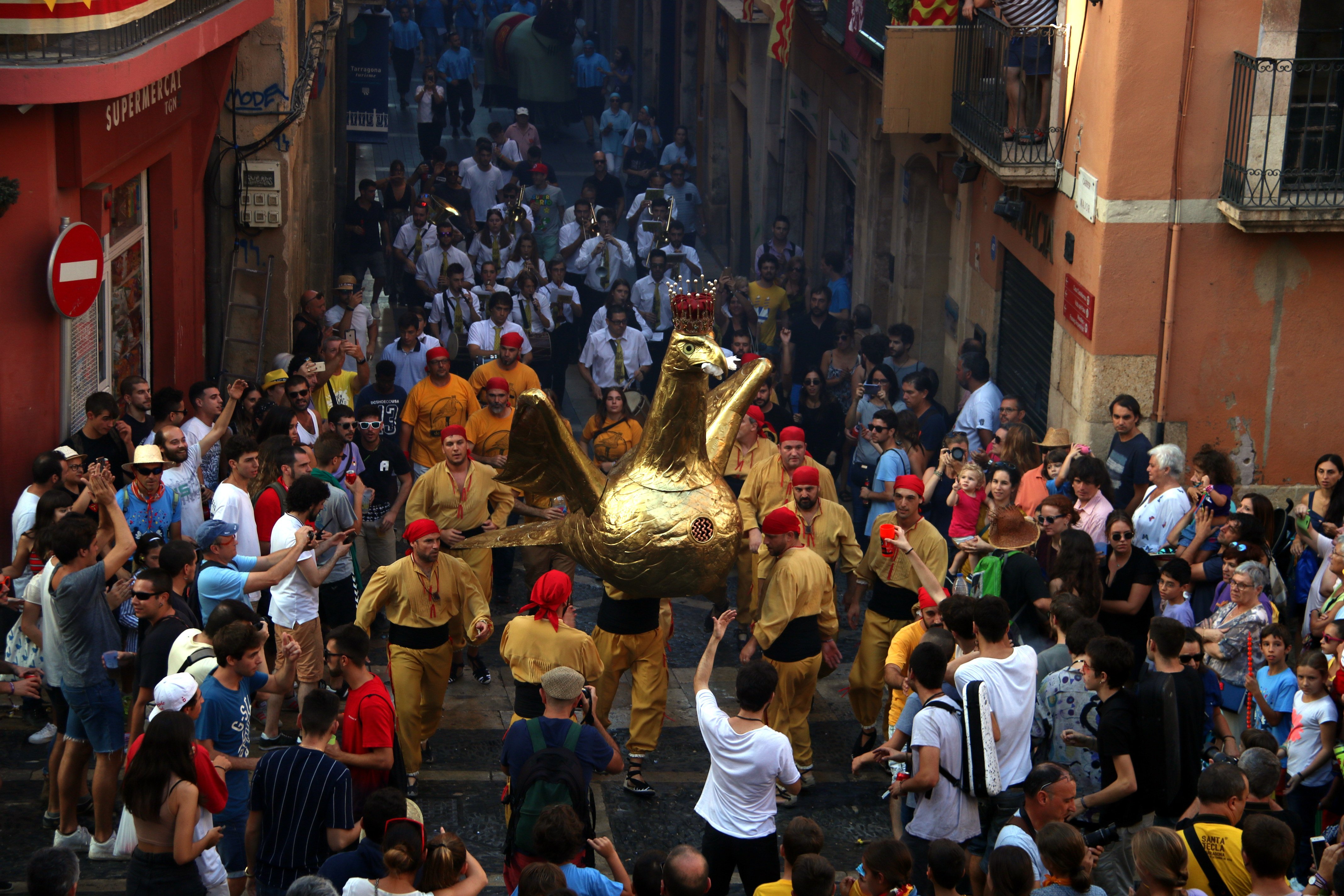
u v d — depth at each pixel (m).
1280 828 9.51
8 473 16.56
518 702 13.66
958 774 11.29
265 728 15.38
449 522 16.95
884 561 15.08
